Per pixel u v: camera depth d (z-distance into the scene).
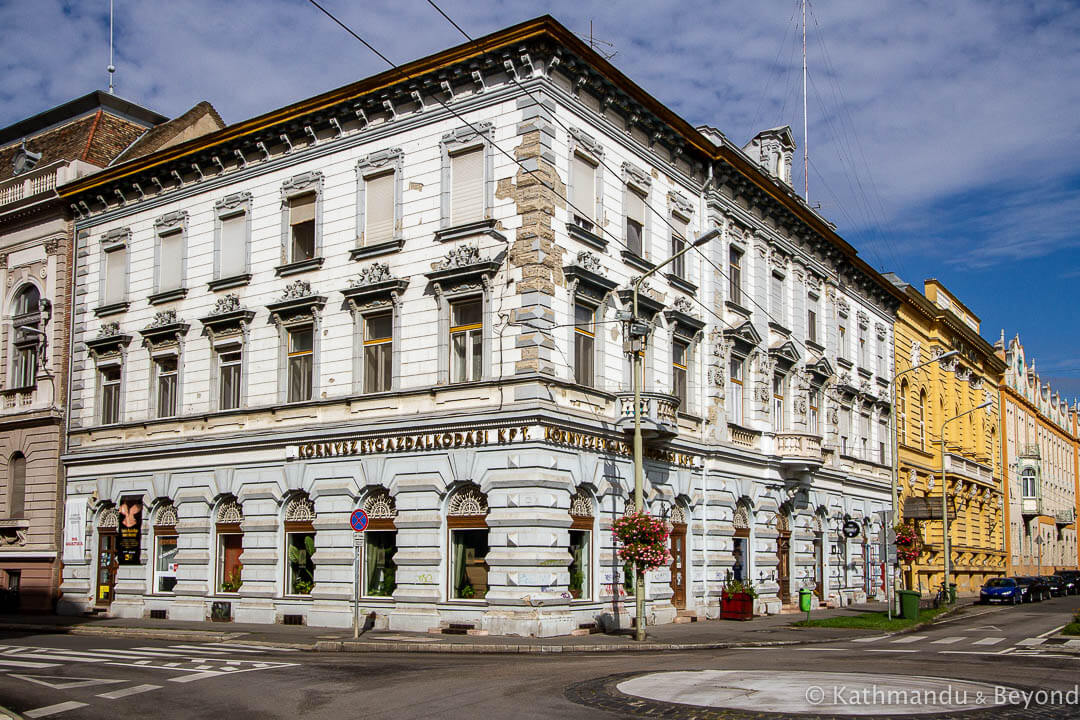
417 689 15.32
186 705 14.27
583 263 28.16
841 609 41.38
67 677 17.20
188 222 34.41
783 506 39.44
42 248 38.91
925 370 59.19
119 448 34.72
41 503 37.03
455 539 26.88
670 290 32.59
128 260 36.06
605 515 28.12
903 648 24.22
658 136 32.19
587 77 28.53
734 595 32.97
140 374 34.97
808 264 43.53
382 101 29.69
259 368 31.59
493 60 27.66
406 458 27.64
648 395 28.97
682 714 12.64
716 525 33.66
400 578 27.28
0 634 28.39
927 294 63.97
